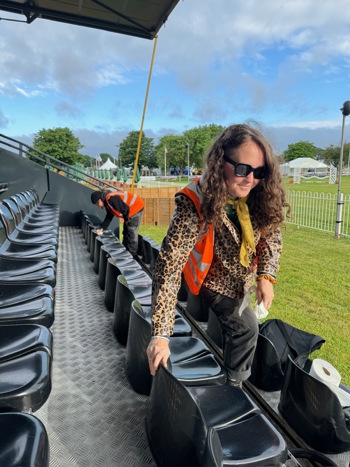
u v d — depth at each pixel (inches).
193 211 54.1
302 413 65.8
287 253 298.7
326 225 431.5
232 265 62.6
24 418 44.3
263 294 61.9
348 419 65.1
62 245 203.0
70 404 67.9
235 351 69.9
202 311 115.5
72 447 57.4
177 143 2824.8
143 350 68.4
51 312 72.5
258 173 53.6
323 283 218.5
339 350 135.4
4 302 77.4
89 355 85.5
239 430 55.1
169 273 54.0
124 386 73.8
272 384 79.4
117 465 54.2
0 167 248.2
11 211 143.8
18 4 191.6
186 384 66.0
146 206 480.4
